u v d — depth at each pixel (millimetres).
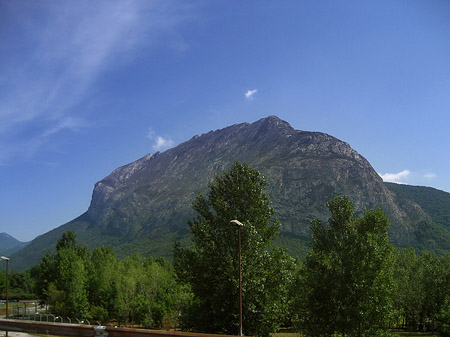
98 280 81250
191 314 35594
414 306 68875
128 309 70938
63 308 70688
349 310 31031
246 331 33031
